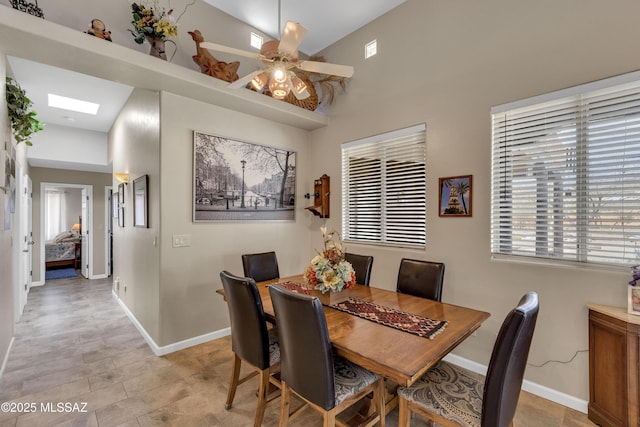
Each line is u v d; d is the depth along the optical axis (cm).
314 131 426
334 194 399
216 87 289
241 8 338
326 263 214
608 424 189
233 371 208
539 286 230
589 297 208
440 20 290
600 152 209
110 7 268
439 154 289
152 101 307
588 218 214
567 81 218
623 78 196
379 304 212
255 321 181
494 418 125
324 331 139
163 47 269
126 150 405
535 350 231
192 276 310
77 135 523
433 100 295
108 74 257
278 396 198
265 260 302
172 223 296
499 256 257
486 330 259
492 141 257
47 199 839
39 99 401
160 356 286
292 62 209
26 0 226
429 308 203
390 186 339
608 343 191
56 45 211
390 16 334
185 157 305
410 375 119
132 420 197
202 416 202
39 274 570
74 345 310
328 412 144
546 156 232
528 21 236
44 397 222
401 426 154
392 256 331
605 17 202
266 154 378
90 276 625
